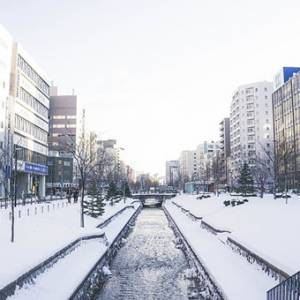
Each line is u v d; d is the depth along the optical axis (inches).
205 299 864.9
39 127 3617.1
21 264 705.0
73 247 1046.4
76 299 737.6
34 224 1217.4
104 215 2107.5
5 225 1111.0
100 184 3523.6
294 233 955.3
